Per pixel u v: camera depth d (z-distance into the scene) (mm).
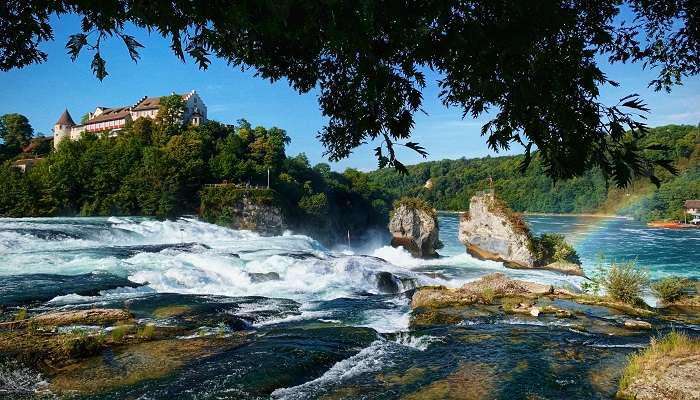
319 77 5227
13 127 121438
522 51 2977
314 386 10492
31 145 119125
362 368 11734
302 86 5301
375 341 14031
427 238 47375
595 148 2900
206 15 3059
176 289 23188
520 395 10070
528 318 17766
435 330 15852
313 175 99750
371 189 114562
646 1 4789
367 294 24125
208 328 14828
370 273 27672
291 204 77500
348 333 14555
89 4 3084
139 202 64375
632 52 4438
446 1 3016
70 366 10977
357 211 105062
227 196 65312
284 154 97938
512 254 40125
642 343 14523
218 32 3312
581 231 89875
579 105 2982
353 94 4859
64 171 66188
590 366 12086
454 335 15148
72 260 28312
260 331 15234
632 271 22891
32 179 65812
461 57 3115
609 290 22500
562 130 2936
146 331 13727
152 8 3062
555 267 37531
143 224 47719
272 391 10070
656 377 9789
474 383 10781
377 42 3355
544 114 3043
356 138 5121
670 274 41375
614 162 2834
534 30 2938
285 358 11805
